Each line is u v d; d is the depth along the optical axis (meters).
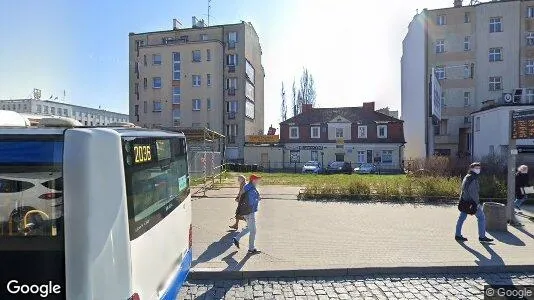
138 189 2.74
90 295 2.24
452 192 12.02
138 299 2.63
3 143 2.34
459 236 7.10
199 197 13.57
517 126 8.32
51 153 2.33
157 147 3.32
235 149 43.78
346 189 12.77
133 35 47.06
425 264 5.65
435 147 36.16
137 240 2.65
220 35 44.31
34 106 49.28
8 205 2.34
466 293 4.82
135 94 46.84
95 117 59.84
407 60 43.00
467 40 35.88
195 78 42.81
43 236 2.31
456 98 35.88
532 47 34.53
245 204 6.43
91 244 2.25
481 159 19.38
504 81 34.81
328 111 43.59
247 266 5.59
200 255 6.16
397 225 8.46
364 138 40.69
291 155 41.88
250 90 46.81
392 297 4.69
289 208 10.84
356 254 6.21
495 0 35.97
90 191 2.26
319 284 5.14
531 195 11.20
